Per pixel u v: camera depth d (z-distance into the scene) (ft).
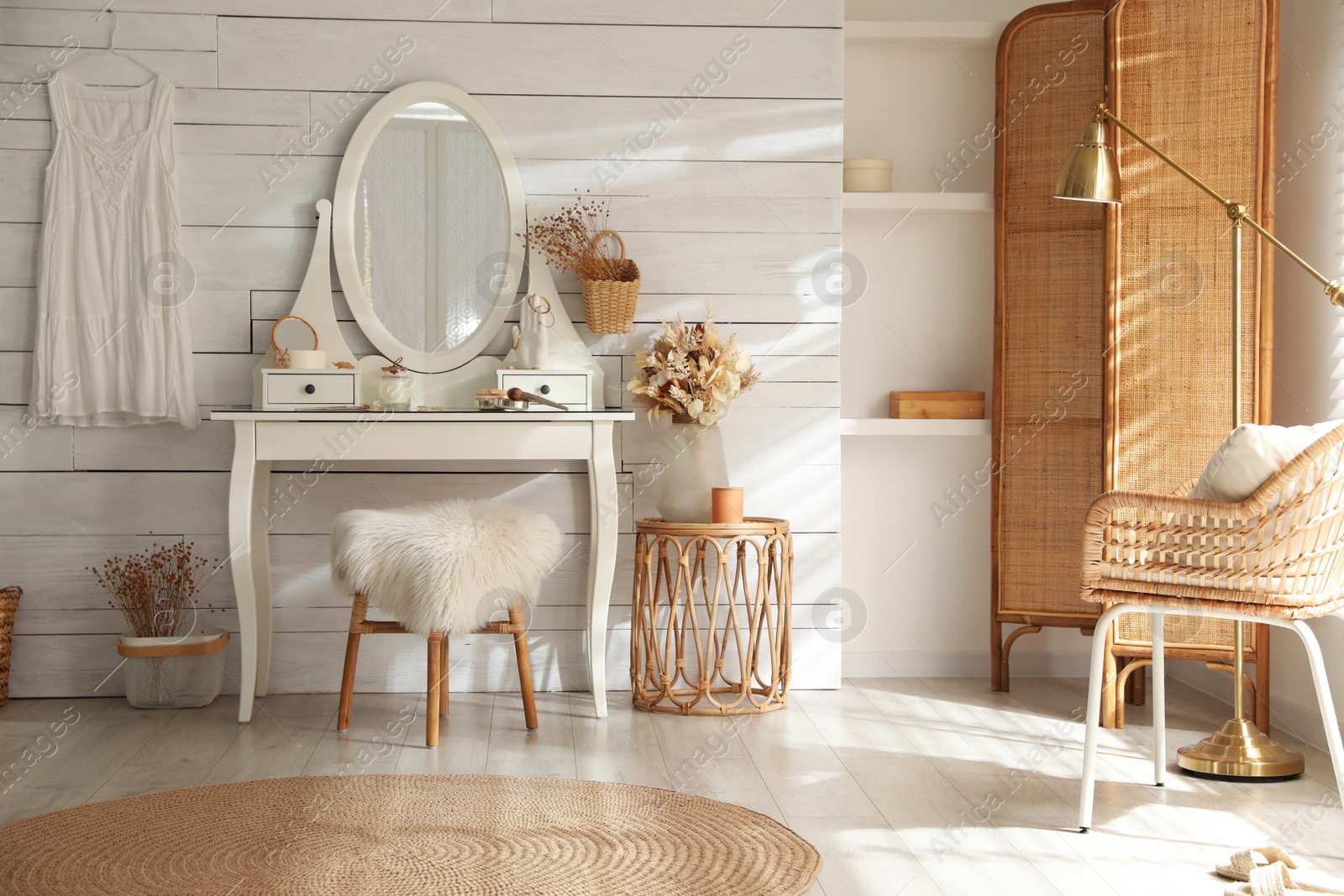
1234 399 8.50
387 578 8.56
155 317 10.34
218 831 6.78
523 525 8.91
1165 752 8.31
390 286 10.66
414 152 10.69
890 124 11.69
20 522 10.38
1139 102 9.85
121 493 10.46
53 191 10.21
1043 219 10.84
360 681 10.66
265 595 10.43
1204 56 9.68
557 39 10.75
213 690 10.12
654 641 9.95
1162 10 9.78
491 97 10.73
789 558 10.16
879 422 11.05
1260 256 9.50
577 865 6.24
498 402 9.95
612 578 9.69
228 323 10.53
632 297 10.46
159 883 5.94
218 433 10.52
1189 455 9.77
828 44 10.91
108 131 10.34
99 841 6.59
